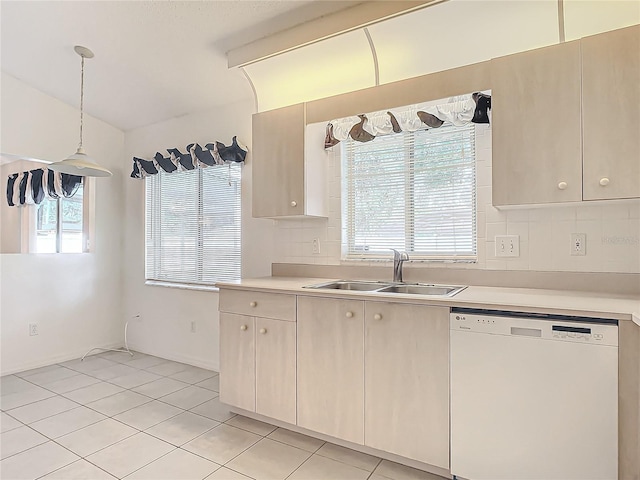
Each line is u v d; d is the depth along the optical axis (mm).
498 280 2283
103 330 4020
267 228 3156
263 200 2773
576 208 2105
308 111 2594
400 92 2254
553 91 1843
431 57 2271
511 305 1678
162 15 2393
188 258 3652
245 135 3256
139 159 3846
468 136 2506
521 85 1910
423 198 2650
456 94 2096
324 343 2158
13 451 2100
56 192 3697
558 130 1832
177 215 3738
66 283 3746
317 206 2752
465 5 2025
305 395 2225
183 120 3650
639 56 1683
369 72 2467
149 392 2938
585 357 1552
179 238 3721
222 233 3422
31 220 4137
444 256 2557
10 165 4230
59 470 1929
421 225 2652
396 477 1896
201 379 3213
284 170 2686
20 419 2482
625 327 1496
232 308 2523
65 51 2877
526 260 2230
